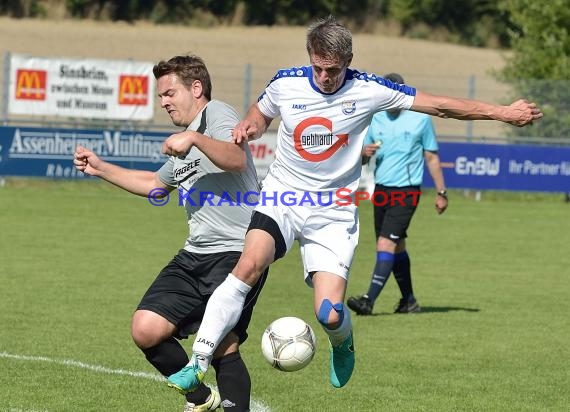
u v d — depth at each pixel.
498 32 136.88
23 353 20.53
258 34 126.06
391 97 15.28
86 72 61.31
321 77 14.79
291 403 17.33
